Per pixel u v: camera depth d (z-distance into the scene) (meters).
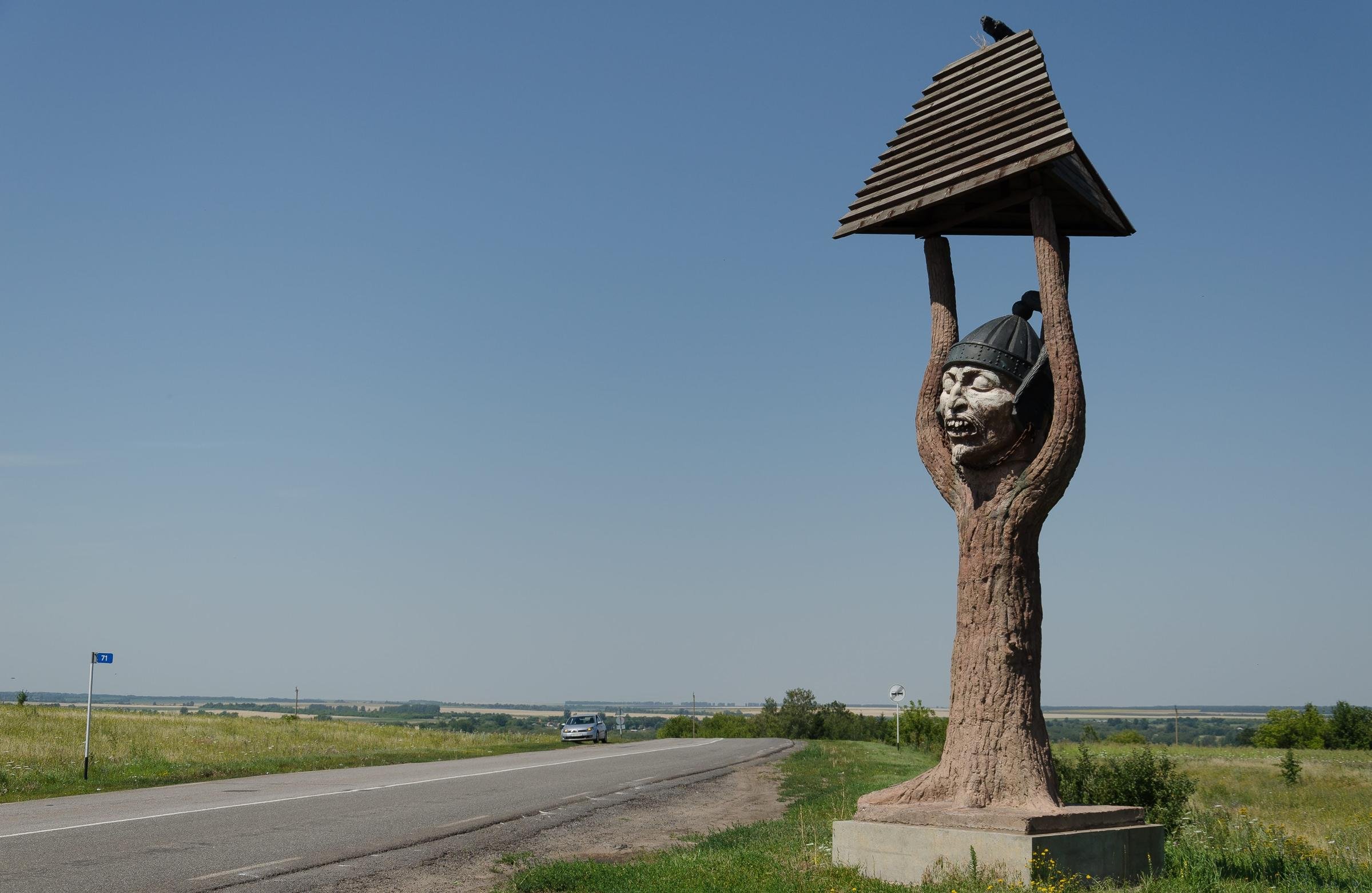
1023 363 10.80
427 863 11.93
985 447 10.80
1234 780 32.09
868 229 12.39
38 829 13.78
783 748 41.91
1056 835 9.38
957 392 10.92
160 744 32.09
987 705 10.45
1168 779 15.36
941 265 12.05
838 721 75.88
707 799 20.23
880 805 10.59
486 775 24.64
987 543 10.72
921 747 43.09
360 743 38.31
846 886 9.30
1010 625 10.53
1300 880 10.39
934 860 9.67
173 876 10.57
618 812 17.81
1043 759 10.38
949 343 11.74
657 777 25.20
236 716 54.34
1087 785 15.26
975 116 11.58
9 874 10.53
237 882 10.41
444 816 16.16
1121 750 43.22
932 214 12.01
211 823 14.64
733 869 10.18
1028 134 10.89
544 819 16.33
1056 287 10.79
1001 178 10.94
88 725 21.72
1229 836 13.82
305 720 52.84
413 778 23.52
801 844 12.15
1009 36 11.81
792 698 80.69
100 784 20.64
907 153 12.12
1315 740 63.22
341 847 12.80
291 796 18.70
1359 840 14.46
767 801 19.91
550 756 35.03
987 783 10.26
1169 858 11.24
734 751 39.31
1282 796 26.16
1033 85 11.18
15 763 23.44
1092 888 9.27
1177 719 73.56
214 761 26.86
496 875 11.27
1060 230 12.98
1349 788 29.08
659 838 14.55
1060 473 10.40
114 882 10.20
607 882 9.90
